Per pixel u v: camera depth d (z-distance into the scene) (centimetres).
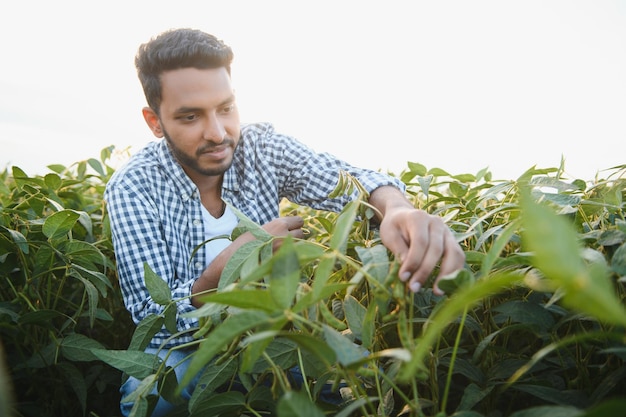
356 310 98
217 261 126
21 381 160
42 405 155
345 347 69
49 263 145
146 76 152
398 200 129
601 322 91
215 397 96
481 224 123
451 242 90
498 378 98
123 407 140
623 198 128
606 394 92
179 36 148
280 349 98
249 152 175
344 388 108
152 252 151
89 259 149
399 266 86
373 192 138
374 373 78
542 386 89
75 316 148
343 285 75
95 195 232
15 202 186
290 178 177
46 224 137
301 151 175
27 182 184
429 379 104
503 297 112
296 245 72
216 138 150
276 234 127
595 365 98
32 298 158
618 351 72
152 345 143
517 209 110
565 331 112
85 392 138
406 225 94
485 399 105
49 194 175
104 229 175
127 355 102
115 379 162
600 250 106
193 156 154
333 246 75
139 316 144
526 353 120
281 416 60
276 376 86
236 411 101
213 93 147
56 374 160
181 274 158
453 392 127
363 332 84
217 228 166
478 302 109
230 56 154
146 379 96
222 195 168
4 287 161
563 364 100
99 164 220
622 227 92
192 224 162
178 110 148
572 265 40
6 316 145
